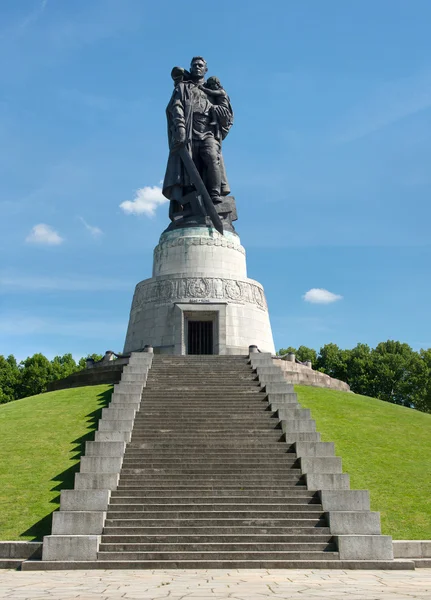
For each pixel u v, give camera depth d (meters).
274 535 19.33
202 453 24.59
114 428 26.91
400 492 24.20
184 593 12.93
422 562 18.52
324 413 34.22
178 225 49.56
